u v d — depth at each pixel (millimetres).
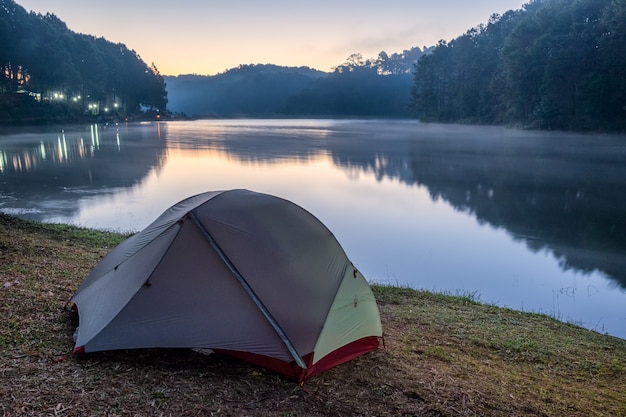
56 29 89000
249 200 4492
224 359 3746
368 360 4191
